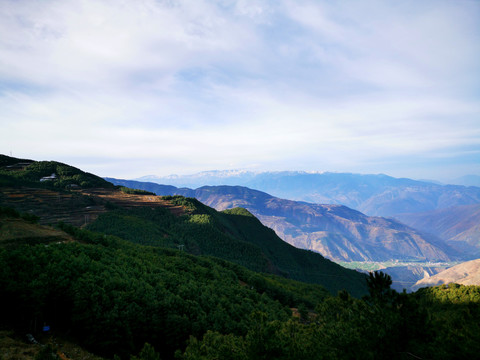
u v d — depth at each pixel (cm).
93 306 3038
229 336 2030
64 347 2708
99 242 5900
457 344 1242
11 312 2825
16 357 2241
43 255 3669
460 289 4581
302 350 1522
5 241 4341
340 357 1362
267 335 1627
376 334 1368
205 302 4409
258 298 6344
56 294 3064
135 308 3347
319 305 2255
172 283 4606
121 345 3009
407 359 1273
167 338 3378
